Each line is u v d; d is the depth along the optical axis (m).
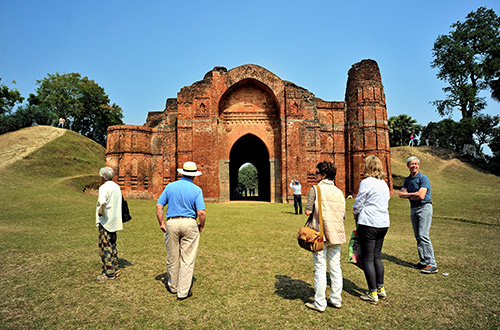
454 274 5.46
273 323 3.58
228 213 15.30
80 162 29.81
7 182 19.95
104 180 5.42
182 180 4.80
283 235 9.30
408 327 3.49
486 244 8.05
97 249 7.16
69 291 4.54
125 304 4.10
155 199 25.70
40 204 15.40
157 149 26.39
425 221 5.82
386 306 4.10
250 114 24.20
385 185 4.50
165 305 4.09
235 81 23.34
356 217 4.50
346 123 28.50
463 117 41.53
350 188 27.36
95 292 4.52
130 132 25.23
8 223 10.89
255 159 35.81
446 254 6.91
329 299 4.17
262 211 16.45
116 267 5.24
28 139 30.91
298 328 3.47
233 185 33.62
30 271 5.46
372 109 26.92
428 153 40.97
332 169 4.30
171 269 4.56
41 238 8.37
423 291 4.65
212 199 22.42
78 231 9.60
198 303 4.17
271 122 24.20
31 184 20.47
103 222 5.11
